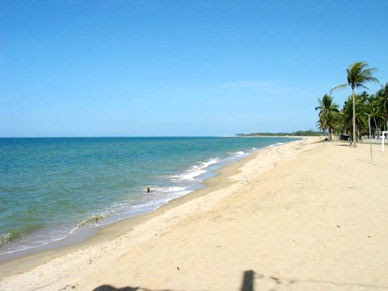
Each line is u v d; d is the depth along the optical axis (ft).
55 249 32.68
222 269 21.44
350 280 18.70
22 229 39.58
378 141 201.16
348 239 24.72
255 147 270.67
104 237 36.24
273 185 51.88
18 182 76.69
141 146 299.17
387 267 19.94
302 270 20.25
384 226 27.20
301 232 26.76
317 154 103.24
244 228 29.30
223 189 61.46
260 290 18.26
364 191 40.96
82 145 334.03
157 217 43.57
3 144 372.79
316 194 40.09
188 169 103.04
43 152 207.41
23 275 26.37
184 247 26.53
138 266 24.07
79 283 23.07
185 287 19.69
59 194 61.57
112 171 98.17
